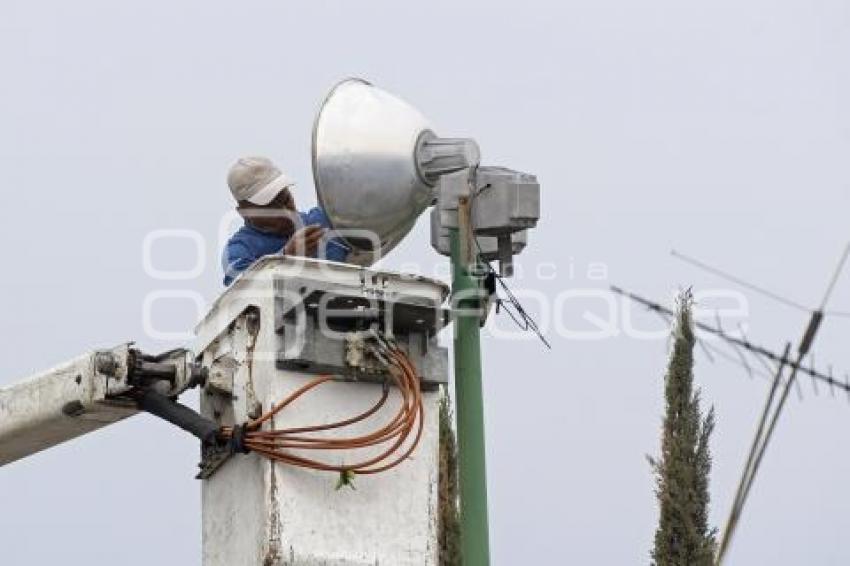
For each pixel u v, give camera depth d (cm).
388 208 2434
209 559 2309
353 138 2427
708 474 3444
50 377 2405
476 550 2417
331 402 2247
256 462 2234
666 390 3462
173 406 2309
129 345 2341
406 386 2261
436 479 2284
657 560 3416
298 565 2197
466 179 2425
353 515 2233
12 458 2542
